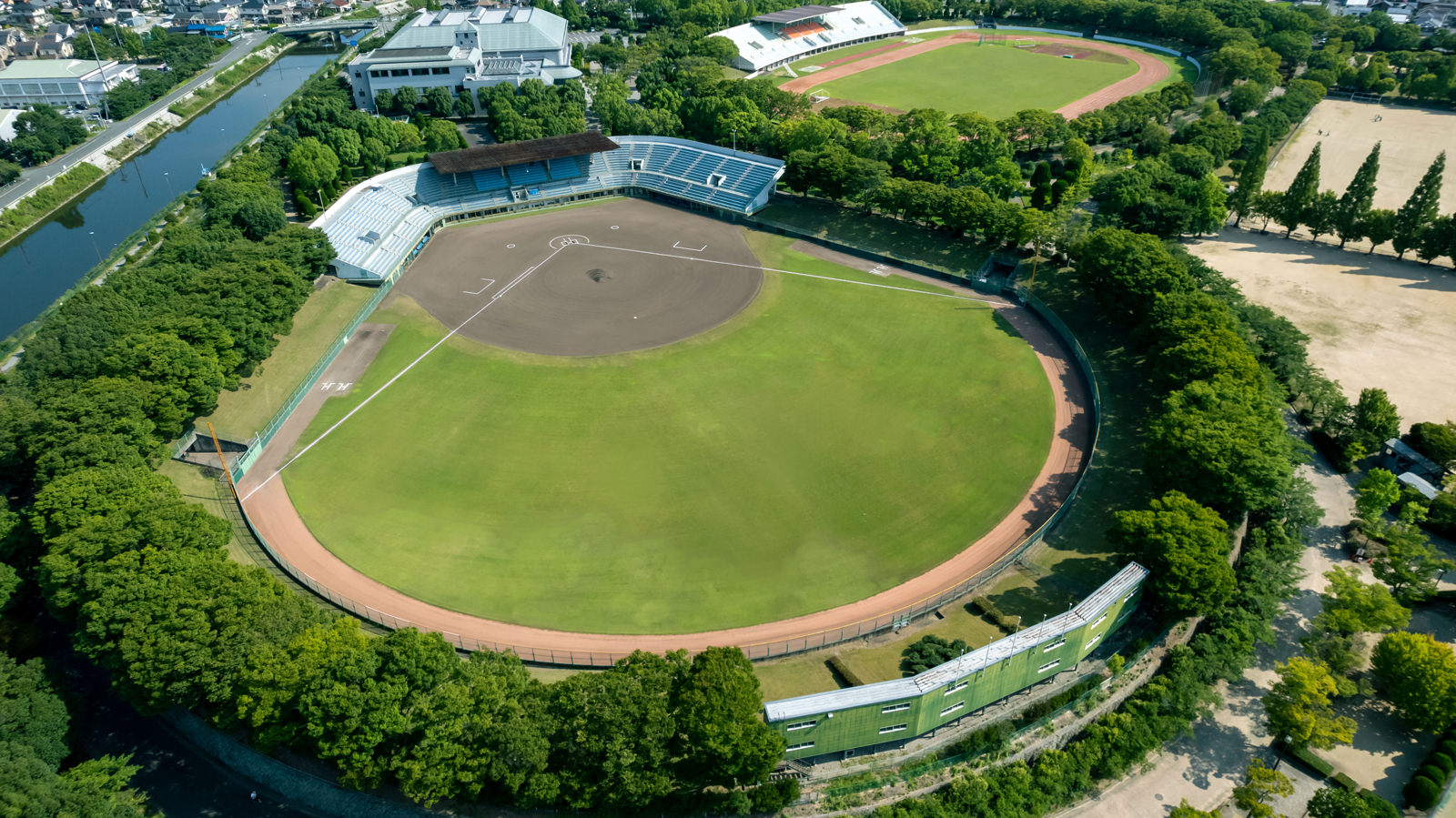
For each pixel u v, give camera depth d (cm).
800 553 10269
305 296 15125
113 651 8169
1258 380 11488
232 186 18512
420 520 10931
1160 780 8100
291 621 8281
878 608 9481
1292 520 10244
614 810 7256
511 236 19138
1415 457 11450
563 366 14150
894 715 7688
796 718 7406
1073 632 8156
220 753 8275
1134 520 8975
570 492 11344
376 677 7325
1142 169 18550
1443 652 8212
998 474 11512
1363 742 8344
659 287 16700
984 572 9700
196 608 8225
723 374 13788
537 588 9862
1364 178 16888
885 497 11144
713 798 7406
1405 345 14250
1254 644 9356
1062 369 13775
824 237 18400
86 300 13562
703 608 9544
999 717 8275
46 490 9412
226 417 12875
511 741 6906
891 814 7450
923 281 16650
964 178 19012
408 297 16488
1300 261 17350
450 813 7475
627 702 7044
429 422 12825
